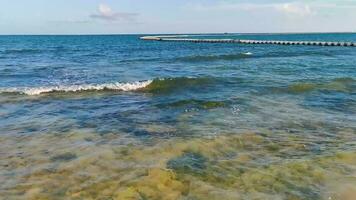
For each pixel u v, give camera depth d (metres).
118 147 8.18
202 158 7.42
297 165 6.99
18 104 13.74
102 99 14.76
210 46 77.56
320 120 10.76
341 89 16.53
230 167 6.91
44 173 6.69
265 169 6.80
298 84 17.23
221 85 17.94
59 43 103.81
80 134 9.36
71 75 23.55
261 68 26.83
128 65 30.47
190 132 9.38
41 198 5.67
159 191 5.88
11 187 6.09
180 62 33.34
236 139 8.75
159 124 10.30
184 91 16.41
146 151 7.86
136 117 11.26
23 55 47.03
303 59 37.03
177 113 11.73
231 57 38.62
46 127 10.15
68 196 5.74
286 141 8.65
